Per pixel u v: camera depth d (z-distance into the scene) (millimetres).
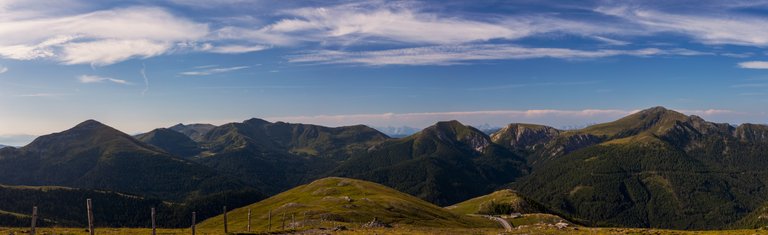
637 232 118000
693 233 118250
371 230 116625
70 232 77562
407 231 118375
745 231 115562
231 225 184125
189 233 84625
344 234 100875
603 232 116375
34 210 48125
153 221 65062
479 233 119312
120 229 91875
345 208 192250
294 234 97812
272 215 193500
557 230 127062
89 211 51844
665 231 123500
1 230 74062
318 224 148500
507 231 128875
